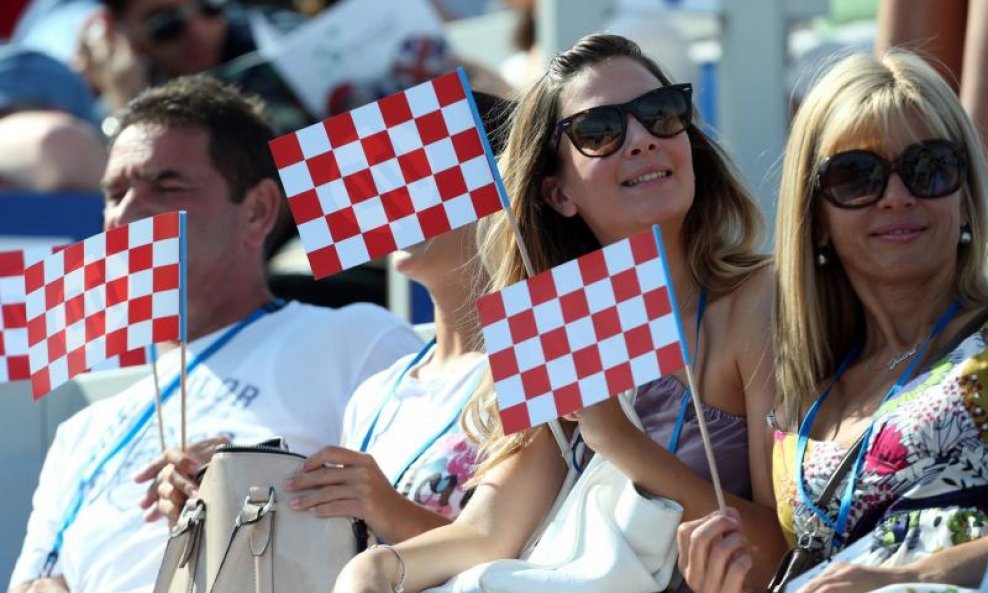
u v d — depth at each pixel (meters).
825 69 14.37
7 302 16.53
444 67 25.27
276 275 24.95
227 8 29.84
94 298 14.98
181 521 13.47
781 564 12.33
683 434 13.55
